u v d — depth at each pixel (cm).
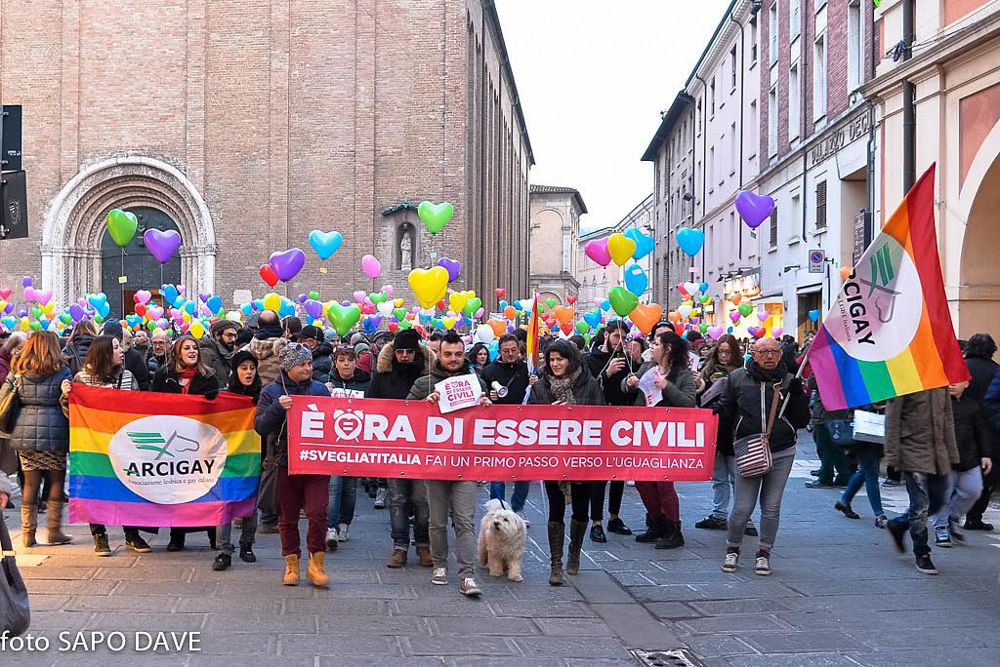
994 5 1385
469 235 3294
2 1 2995
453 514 760
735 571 843
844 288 810
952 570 848
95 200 2992
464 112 2939
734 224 3650
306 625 648
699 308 1816
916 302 792
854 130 2156
